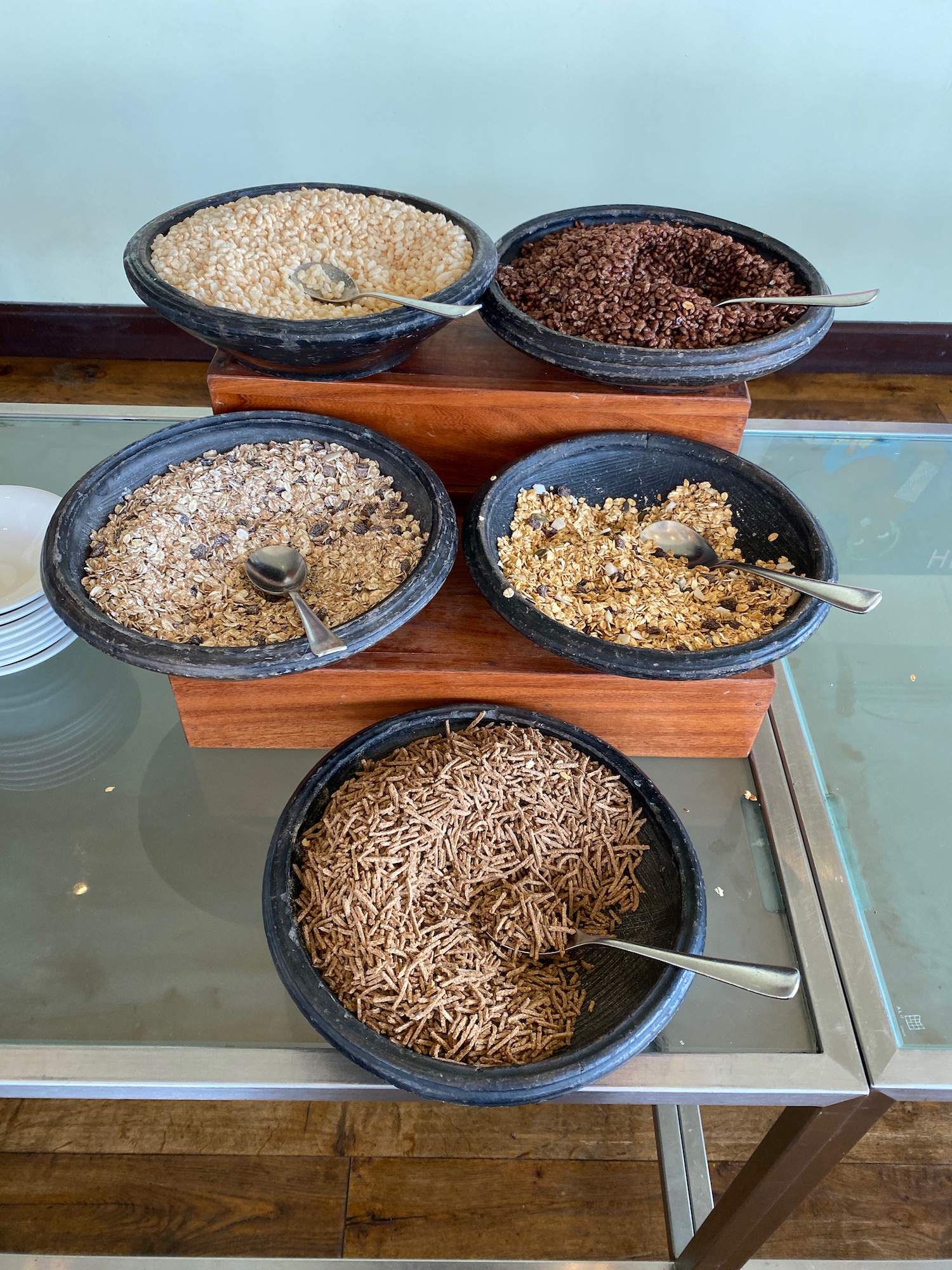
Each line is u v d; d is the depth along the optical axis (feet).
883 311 7.85
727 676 2.51
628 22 6.10
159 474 3.02
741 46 6.22
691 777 2.97
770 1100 2.20
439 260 3.11
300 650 2.37
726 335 3.09
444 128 6.68
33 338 7.93
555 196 7.13
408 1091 1.99
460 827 2.47
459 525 3.36
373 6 5.99
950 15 6.05
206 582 2.77
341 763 2.53
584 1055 1.98
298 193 3.43
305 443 3.11
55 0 5.90
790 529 3.01
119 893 2.60
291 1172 3.69
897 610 3.46
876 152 6.81
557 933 2.34
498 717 2.72
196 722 2.89
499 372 3.25
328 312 2.96
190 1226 3.55
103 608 2.58
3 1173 3.65
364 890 2.28
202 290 2.88
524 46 6.23
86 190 6.99
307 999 2.06
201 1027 2.31
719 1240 3.03
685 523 3.18
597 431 3.29
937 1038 2.31
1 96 6.41
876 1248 3.58
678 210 3.72
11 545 3.17
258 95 6.48
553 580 2.93
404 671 2.75
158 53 6.22
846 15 6.05
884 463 4.08
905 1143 3.85
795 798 2.83
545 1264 3.44
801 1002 2.37
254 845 2.74
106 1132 3.76
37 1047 2.23
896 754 3.00
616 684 2.78
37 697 3.08
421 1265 3.40
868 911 2.61
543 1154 3.77
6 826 2.74
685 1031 2.30
